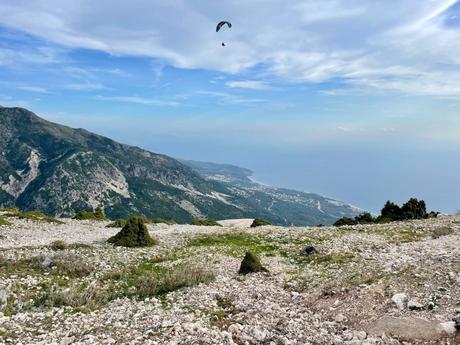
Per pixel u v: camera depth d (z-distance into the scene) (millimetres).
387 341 12773
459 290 15836
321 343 13422
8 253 29172
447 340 12266
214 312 16609
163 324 14719
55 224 53375
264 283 22266
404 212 52656
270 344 13188
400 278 18172
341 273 22422
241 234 40812
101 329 14594
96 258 29469
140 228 36500
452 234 32219
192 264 26797
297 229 44688
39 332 14375
